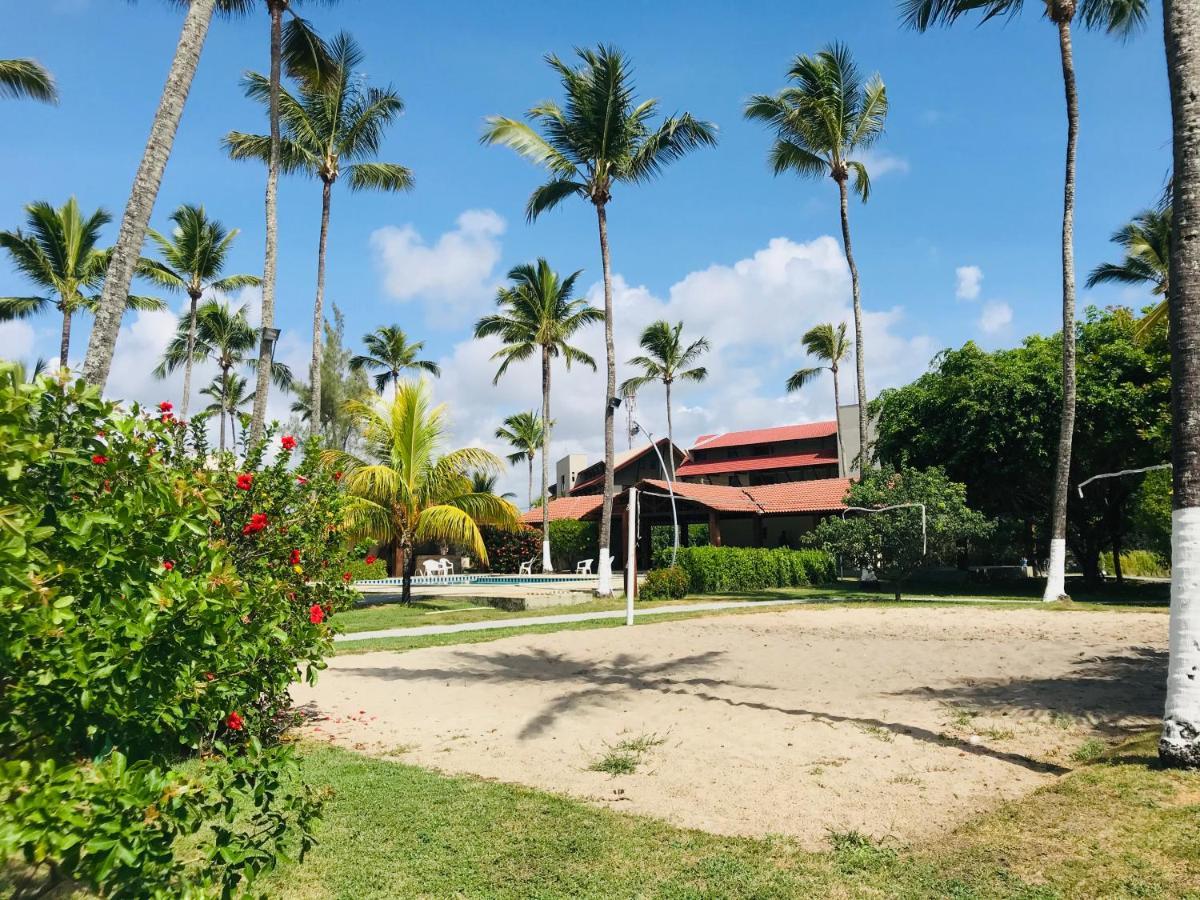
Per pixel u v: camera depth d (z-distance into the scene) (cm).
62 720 238
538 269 3653
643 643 1373
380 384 4762
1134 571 4116
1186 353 592
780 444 5156
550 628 1638
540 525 4334
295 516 746
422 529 2236
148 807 220
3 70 2027
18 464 204
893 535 2123
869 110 2816
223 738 487
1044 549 3875
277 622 407
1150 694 845
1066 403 2011
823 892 400
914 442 2845
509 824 506
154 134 880
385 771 632
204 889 240
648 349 5338
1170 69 625
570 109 2261
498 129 2225
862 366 2808
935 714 792
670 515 3572
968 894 392
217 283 3728
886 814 514
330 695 968
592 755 680
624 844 471
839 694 906
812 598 2350
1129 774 557
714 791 571
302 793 558
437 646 1390
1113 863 416
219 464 728
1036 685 917
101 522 233
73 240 3039
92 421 263
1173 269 609
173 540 256
